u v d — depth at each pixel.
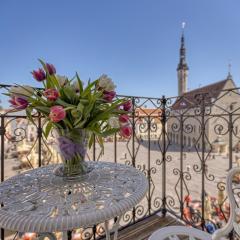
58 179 0.96
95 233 1.84
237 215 0.96
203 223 1.92
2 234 1.29
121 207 0.74
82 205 0.74
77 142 0.94
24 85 0.91
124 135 1.03
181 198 2.20
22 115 1.42
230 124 1.70
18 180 1.01
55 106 0.82
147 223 2.10
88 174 1.02
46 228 0.63
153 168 2.39
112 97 0.98
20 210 0.71
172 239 1.09
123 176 1.06
